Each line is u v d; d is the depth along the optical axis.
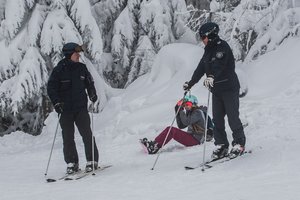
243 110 10.04
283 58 12.04
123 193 4.79
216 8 14.23
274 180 4.61
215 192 4.39
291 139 7.00
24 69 11.93
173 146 8.31
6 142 12.00
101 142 10.47
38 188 5.59
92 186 5.40
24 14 12.41
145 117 11.28
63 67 6.47
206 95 11.49
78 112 6.49
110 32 15.30
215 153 6.02
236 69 12.05
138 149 8.55
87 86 6.62
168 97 12.01
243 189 4.37
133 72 14.98
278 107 9.68
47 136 12.09
